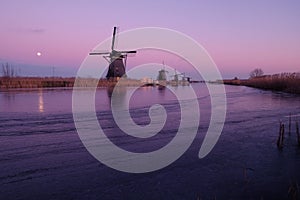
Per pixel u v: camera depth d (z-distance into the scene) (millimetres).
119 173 11820
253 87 92438
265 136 18391
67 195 9773
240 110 31609
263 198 9633
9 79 71438
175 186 10594
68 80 77125
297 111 29875
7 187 10305
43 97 43500
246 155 14336
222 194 9945
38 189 10188
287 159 13641
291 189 10195
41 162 12938
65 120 23734
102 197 9672
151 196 9773
